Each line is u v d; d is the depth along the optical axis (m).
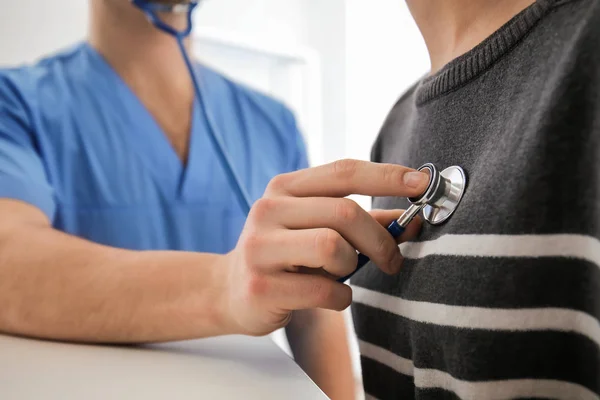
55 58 0.94
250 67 1.24
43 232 0.49
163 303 0.38
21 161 0.77
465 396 0.26
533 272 0.24
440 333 0.27
